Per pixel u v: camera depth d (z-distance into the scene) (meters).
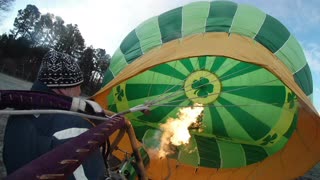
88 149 1.40
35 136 1.71
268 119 7.18
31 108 1.74
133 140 2.21
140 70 4.49
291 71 5.80
